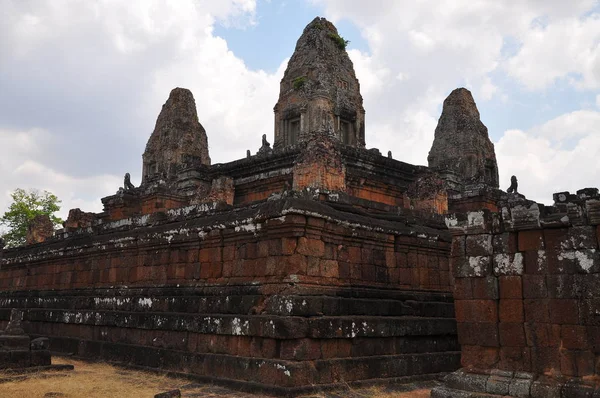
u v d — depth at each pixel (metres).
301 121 23.41
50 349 20.70
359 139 25.80
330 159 17.86
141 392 12.67
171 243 17.58
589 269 10.02
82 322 19.80
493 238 11.38
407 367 14.84
